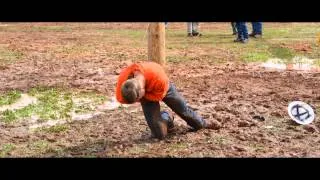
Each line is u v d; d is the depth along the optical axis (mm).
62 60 17188
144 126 9648
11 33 25891
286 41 20750
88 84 13305
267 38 22094
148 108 8703
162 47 13367
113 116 10352
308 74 14430
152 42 13305
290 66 15680
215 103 11227
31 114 10477
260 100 11406
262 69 15203
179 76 14141
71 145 8648
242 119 9922
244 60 16609
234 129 9320
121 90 7855
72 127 9656
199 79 13766
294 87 12750
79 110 10742
